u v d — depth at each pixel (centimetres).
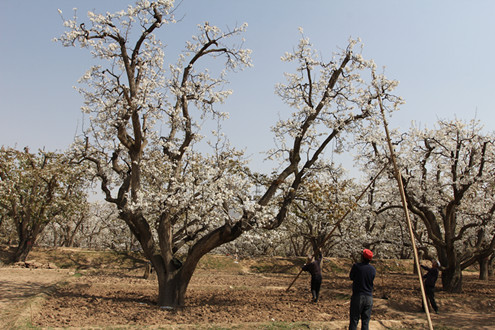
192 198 1348
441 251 1970
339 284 2198
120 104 1463
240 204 1495
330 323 1048
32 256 2945
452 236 2022
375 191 2370
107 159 1627
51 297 1406
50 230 4800
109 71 1476
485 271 2909
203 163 1541
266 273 3006
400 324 1146
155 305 1348
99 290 1688
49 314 1107
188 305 1361
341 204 1852
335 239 2742
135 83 1462
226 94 1616
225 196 1362
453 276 1897
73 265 2875
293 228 3162
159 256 1380
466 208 2211
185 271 1349
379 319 1219
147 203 1295
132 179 1391
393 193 2106
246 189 1545
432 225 2033
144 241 1386
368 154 2070
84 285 1792
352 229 2648
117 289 1745
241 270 3130
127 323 1026
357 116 1531
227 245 3056
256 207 1333
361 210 2203
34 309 1148
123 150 1614
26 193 2838
